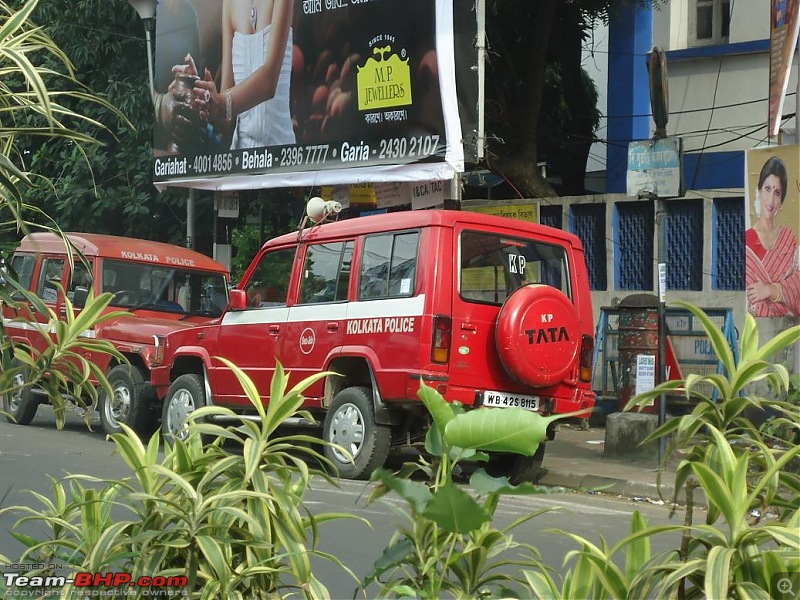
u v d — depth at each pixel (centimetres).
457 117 1233
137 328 1195
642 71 1545
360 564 590
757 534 227
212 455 283
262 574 271
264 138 1510
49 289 1262
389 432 923
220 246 1706
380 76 1314
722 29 1484
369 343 923
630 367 1121
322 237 1004
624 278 1398
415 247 902
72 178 1773
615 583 242
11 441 1119
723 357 261
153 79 1705
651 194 1005
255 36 1518
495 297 918
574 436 1293
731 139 1460
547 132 1841
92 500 281
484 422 210
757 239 1097
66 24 1769
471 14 1239
